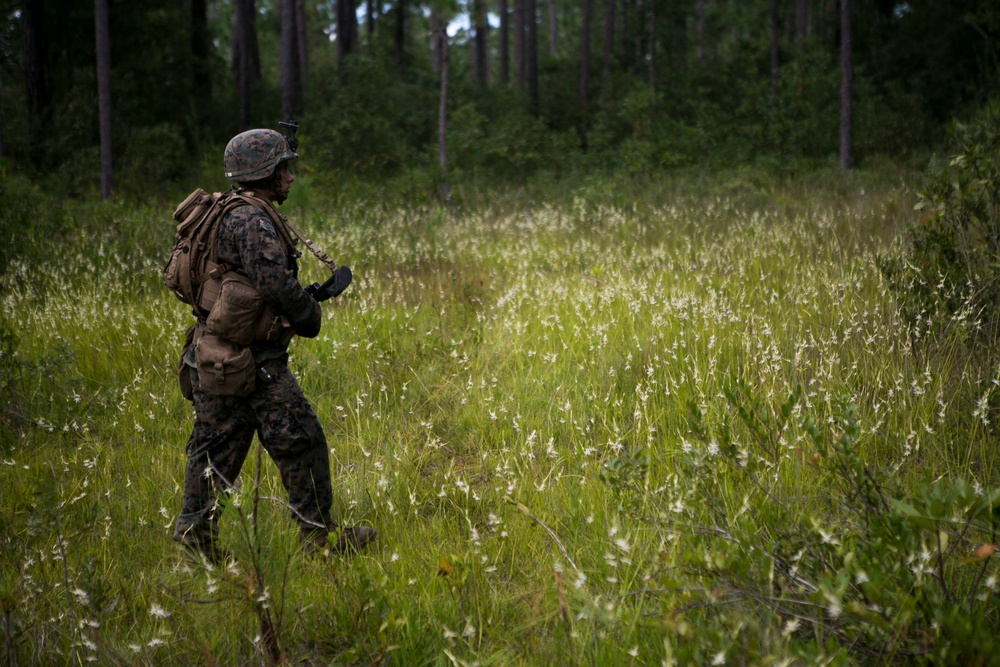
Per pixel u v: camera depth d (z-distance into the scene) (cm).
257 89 2336
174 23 2072
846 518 285
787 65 2089
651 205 1180
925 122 1756
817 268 644
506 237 994
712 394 415
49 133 1784
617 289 629
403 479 368
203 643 246
